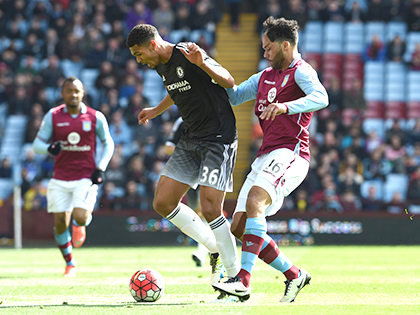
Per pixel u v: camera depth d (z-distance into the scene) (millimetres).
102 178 25406
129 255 40125
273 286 20562
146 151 58625
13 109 64438
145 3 71562
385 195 58031
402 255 39219
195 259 30047
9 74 66625
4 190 60000
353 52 70688
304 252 42219
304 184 53906
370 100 68188
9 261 35562
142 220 51844
